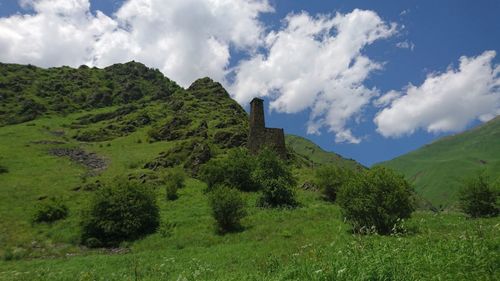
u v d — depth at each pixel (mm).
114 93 166500
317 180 49531
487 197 35656
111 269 23703
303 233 29844
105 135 105000
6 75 161125
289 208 41656
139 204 37812
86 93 160375
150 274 19281
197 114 118750
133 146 92000
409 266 8055
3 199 49219
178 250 29266
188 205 45156
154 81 186500
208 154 64125
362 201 27375
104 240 36312
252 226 35094
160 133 98125
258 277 11039
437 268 7836
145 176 57156
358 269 7898
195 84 157250
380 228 26875
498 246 9062
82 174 66375
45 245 35344
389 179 28172
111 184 40125
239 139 79500
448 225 23375
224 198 35344
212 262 22000
